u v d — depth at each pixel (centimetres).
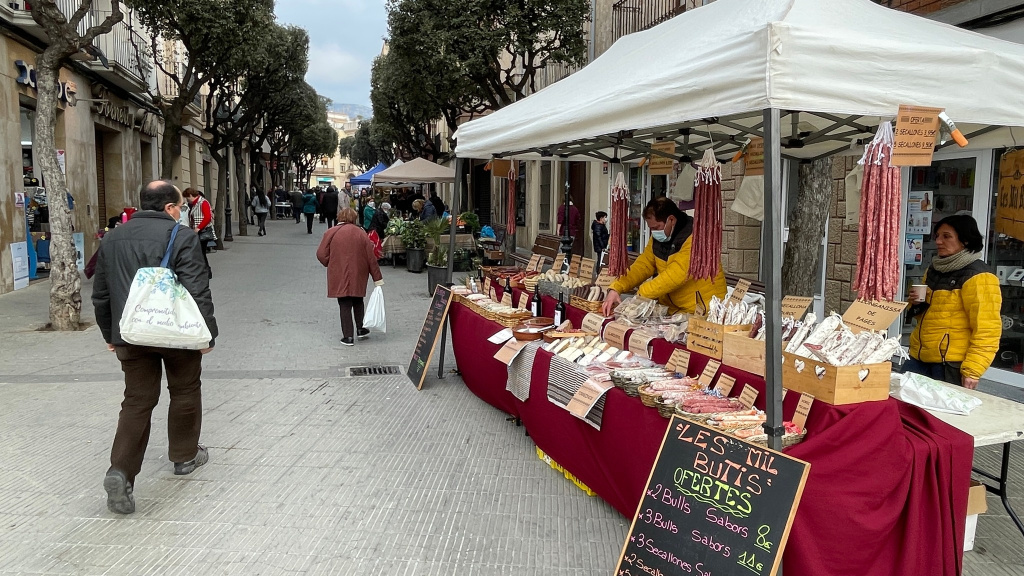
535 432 425
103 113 1464
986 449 447
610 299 458
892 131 248
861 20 288
